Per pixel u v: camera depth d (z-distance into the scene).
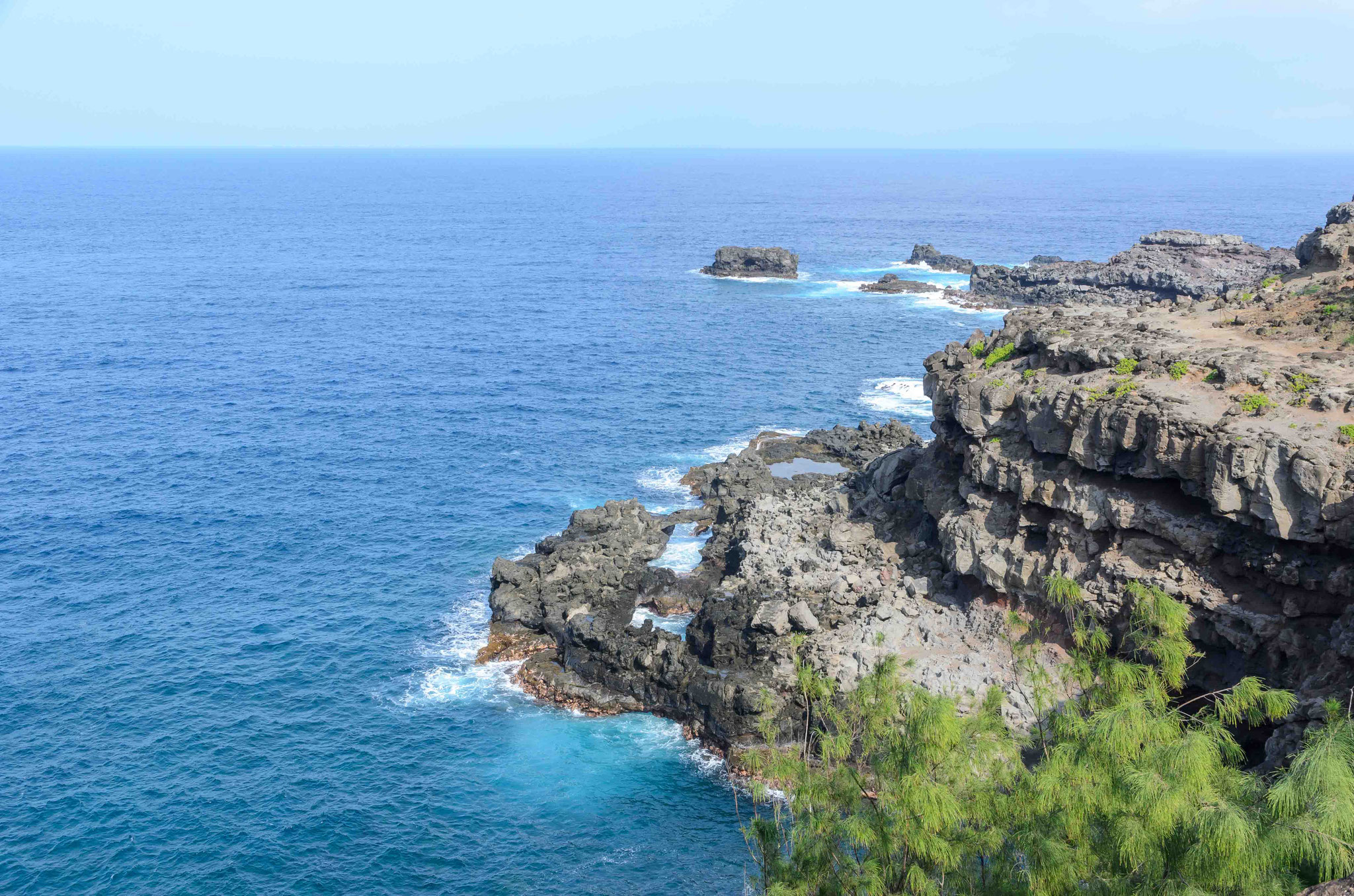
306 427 118.81
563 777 58.91
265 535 89.50
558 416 124.88
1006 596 64.06
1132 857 30.75
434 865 51.91
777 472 101.06
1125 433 57.34
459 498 98.62
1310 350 62.16
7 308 183.25
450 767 59.59
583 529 85.06
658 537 85.25
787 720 60.03
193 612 76.31
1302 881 30.61
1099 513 59.47
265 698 65.81
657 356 156.75
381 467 106.31
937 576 70.50
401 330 173.75
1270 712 37.81
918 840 34.12
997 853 35.06
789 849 48.75
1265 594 53.41
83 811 54.94
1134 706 33.56
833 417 125.31
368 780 58.22
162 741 61.09
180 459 107.19
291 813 55.25
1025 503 64.19
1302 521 50.53
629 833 54.50
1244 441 51.88
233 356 152.00
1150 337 67.12
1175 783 30.91
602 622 69.44
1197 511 56.38
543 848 53.28
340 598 78.94
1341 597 50.44
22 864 51.00
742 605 68.94
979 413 68.44
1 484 98.75
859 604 69.56
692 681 64.00
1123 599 56.00
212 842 52.94
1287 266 175.75
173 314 183.50
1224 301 75.38
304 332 170.38
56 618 74.88
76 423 117.81
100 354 150.62
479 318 185.75
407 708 65.25
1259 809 30.88
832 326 180.38
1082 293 189.25
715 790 57.91
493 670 69.69
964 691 57.09
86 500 96.00
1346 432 50.88
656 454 111.62
